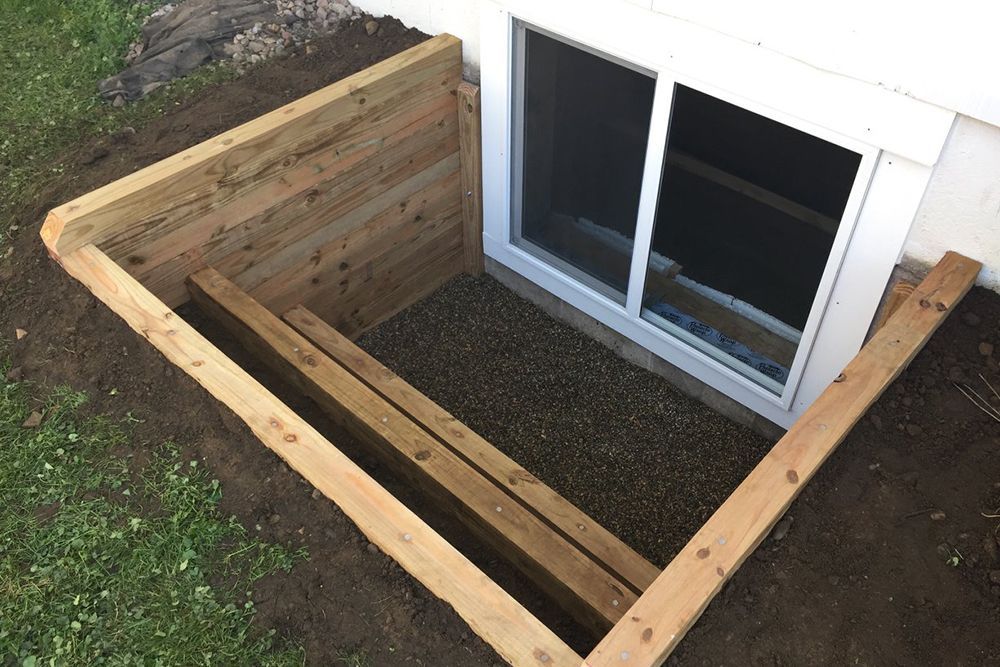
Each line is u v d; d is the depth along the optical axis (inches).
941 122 122.2
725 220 168.7
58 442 123.9
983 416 122.0
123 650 101.0
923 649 97.4
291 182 171.9
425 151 198.8
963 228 132.4
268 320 153.8
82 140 186.1
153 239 152.1
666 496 179.5
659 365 201.8
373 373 163.2
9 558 110.1
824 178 147.8
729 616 99.3
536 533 122.4
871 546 106.7
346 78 179.5
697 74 148.0
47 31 224.4
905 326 126.4
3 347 138.3
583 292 203.3
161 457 120.8
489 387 203.2
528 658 92.9
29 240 157.4
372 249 201.5
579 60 170.6
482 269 233.8
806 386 171.8
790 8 128.7
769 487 104.4
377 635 100.4
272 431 117.0
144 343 134.9
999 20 109.0
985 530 108.7
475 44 188.4
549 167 196.1
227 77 200.5
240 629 102.1
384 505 108.5
